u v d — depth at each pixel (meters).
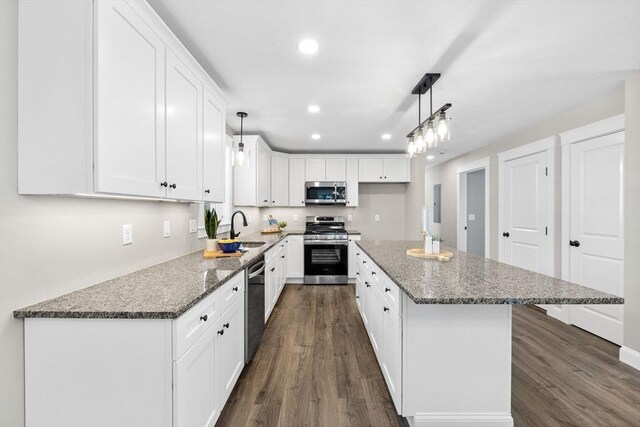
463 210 5.62
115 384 1.16
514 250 4.10
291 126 3.73
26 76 1.16
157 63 1.53
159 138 1.55
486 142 4.57
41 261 1.25
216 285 1.54
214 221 2.54
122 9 1.26
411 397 1.60
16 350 1.15
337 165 5.24
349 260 4.99
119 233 1.72
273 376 2.20
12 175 1.15
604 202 2.87
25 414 1.17
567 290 1.39
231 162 3.84
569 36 1.85
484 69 2.27
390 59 2.11
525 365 2.37
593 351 2.61
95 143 1.14
